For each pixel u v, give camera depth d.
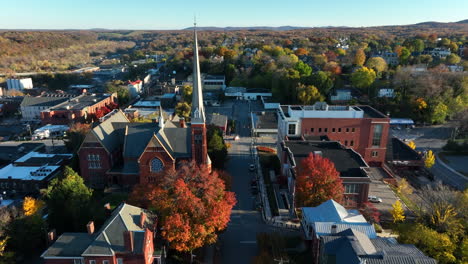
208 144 88.12
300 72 194.12
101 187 84.62
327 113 92.94
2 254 52.38
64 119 142.38
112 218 50.62
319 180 62.09
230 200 57.97
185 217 52.66
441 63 189.75
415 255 42.22
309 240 55.53
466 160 106.88
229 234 64.31
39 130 134.62
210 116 136.75
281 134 99.00
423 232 51.09
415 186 87.75
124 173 80.56
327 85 169.25
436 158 108.38
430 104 142.88
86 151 82.12
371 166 95.88
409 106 146.75
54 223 62.28
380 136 93.62
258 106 174.25
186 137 80.06
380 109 152.75
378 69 193.75
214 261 56.25
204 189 55.75
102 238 47.28
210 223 52.16
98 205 70.94
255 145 117.81
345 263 41.53
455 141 115.25
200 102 73.69
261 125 133.38
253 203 76.44
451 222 53.88
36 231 57.69
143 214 51.56
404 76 159.38
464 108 136.12
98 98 164.88
